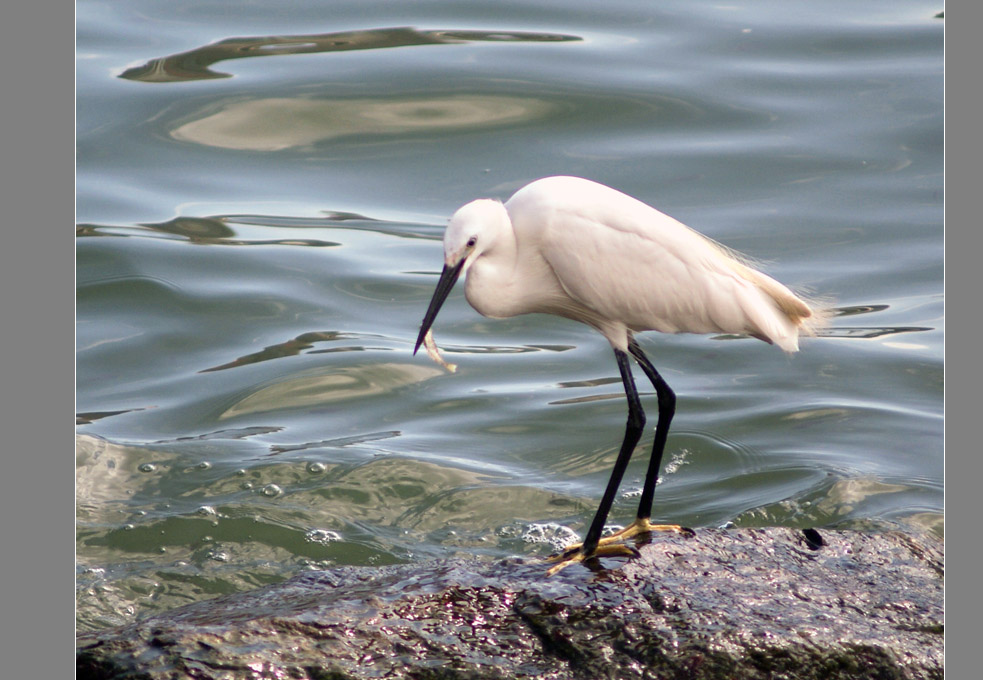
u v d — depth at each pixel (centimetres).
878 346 1352
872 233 1550
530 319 1472
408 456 1141
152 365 1340
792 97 1864
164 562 977
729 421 1218
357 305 1464
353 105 1844
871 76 1919
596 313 891
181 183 1680
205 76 1912
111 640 652
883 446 1159
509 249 861
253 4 2202
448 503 1070
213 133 1789
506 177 1677
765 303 870
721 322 866
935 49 2000
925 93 1867
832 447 1161
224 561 980
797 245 1521
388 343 1384
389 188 1678
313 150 1762
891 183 1655
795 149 1738
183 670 629
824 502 1054
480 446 1177
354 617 688
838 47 2025
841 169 1691
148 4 2194
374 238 1580
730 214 1581
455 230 834
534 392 1285
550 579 757
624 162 1703
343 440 1188
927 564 823
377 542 1009
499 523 1043
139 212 1614
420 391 1290
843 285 1445
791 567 801
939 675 684
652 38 2055
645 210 870
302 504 1062
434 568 804
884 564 820
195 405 1259
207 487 1091
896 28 2094
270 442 1184
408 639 682
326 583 805
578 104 1845
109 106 1828
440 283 840
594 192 870
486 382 1313
